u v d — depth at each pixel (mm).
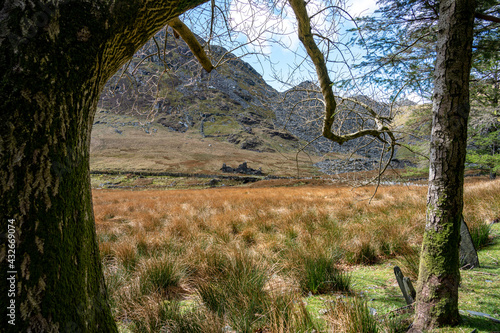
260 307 2365
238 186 46062
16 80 781
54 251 884
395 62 2725
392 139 2555
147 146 95625
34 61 794
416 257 3469
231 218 6906
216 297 2621
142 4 951
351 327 1854
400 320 2092
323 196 11789
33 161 833
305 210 7480
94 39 882
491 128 9523
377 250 4105
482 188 7324
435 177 1808
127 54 1106
